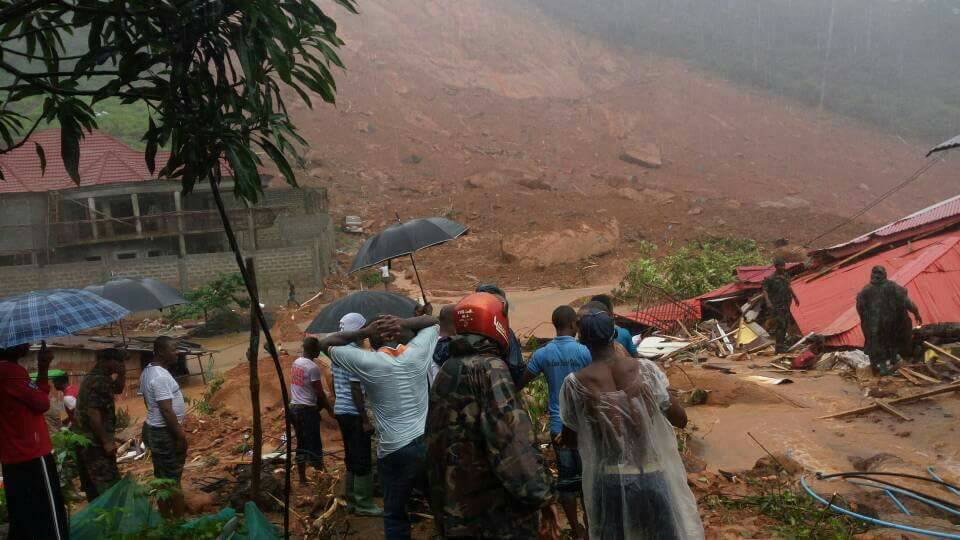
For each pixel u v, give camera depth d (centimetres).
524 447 338
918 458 758
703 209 4925
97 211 3128
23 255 3262
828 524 583
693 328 1819
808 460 779
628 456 401
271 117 455
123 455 998
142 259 3141
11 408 478
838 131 8288
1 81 4244
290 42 421
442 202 5006
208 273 3173
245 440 993
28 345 499
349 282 3453
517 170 5791
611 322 420
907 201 6631
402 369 489
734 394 1062
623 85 8762
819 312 1606
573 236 3769
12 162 3384
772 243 4325
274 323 2819
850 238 4484
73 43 4606
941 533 552
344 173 5675
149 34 448
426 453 364
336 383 659
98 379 621
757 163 7156
